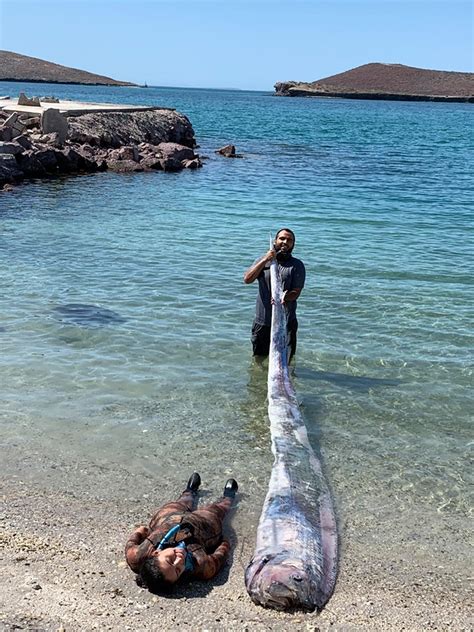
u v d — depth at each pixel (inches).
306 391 335.6
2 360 353.4
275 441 273.4
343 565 213.6
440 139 2568.9
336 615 191.8
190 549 201.8
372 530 231.8
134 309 440.8
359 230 738.8
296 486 243.1
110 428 290.8
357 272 551.2
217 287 493.7
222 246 628.4
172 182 1091.9
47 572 201.8
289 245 350.3
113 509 235.8
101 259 565.0
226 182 1114.7
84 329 402.0
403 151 1926.7
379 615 192.7
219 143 1923.0
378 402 326.6
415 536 229.9
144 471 260.2
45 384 329.1
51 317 419.8
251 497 246.1
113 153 1254.3
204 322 421.4
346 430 299.4
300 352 383.2
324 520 231.8
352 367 365.7
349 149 1908.2
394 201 971.9
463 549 224.7
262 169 1328.7
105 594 194.2
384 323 432.5
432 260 602.9
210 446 280.5
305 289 499.2
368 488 256.2
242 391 332.2
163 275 521.0
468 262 598.9
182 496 234.7
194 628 183.5
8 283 487.5
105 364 355.3
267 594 192.5
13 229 675.4
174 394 325.7
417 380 351.6
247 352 378.0
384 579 208.4
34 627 179.5
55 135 1207.6
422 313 452.4
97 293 471.5
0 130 1103.6
